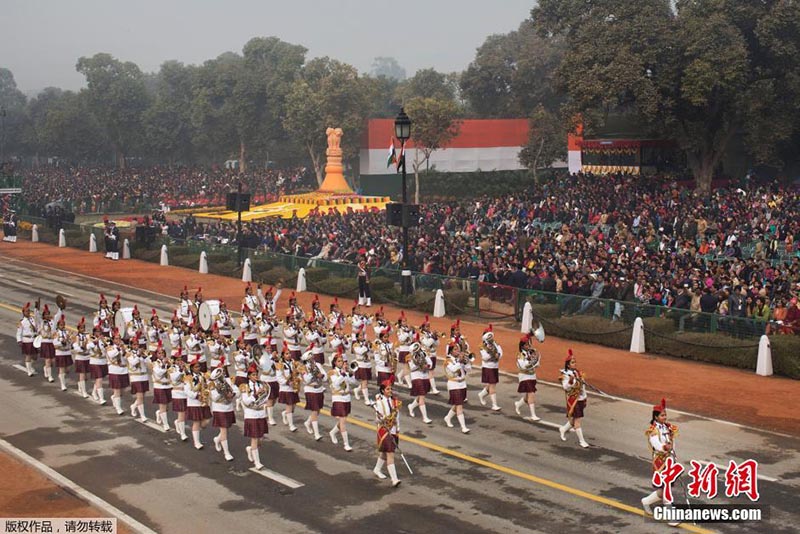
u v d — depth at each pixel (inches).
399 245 1749.5
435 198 3046.3
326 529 625.3
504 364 1138.7
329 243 1855.3
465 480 721.6
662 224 1780.3
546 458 772.6
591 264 1421.0
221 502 685.9
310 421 853.8
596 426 867.4
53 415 955.3
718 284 1209.4
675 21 2119.8
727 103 2116.1
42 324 1108.5
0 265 2117.4
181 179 4013.3
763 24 2005.4
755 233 1626.5
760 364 1056.2
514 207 2126.0
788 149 2391.7
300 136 3750.0
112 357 953.5
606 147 2566.4
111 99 5152.6
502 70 4311.0
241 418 939.3
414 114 3073.3
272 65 4726.9
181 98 5398.6
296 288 1744.6
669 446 645.3
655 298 1231.5
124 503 689.0
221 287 1784.0
